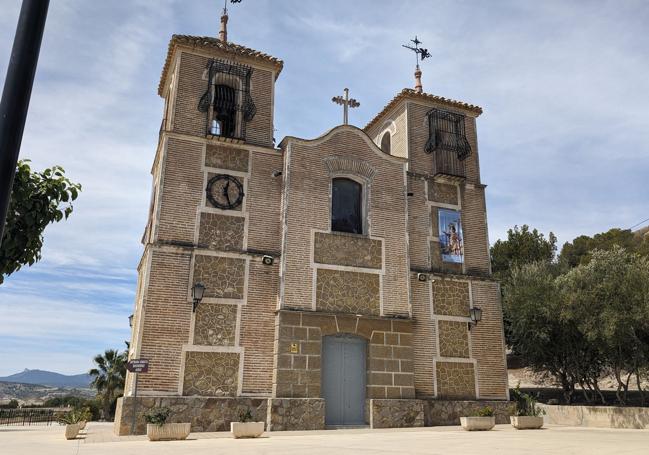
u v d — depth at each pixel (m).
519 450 10.54
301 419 17.52
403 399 19.12
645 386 27.09
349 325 19.12
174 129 19.61
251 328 18.28
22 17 3.89
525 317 23.78
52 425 28.00
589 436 14.46
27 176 6.97
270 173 20.28
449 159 23.59
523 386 31.28
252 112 20.55
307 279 19.14
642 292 19.64
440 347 20.75
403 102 24.20
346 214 21.08
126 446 12.36
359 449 10.93
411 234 21.86
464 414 20.19
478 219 23.28
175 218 18.50
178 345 17.23
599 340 20.95
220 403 17.19
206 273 18.23
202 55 20.78
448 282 21.69
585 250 48.16
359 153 21.42
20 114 3.71
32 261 6.95
